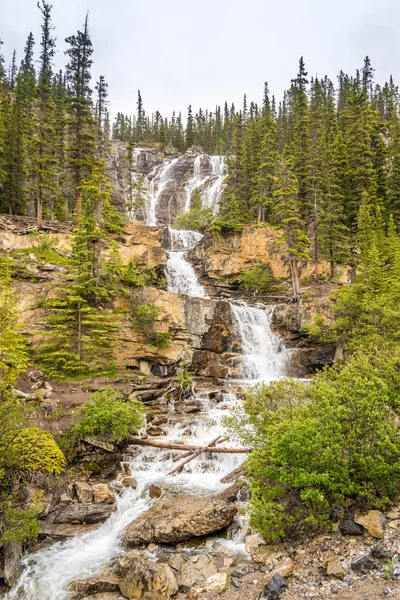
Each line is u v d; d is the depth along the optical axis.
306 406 12.49
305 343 31.41
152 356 26.55
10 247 30.91
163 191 78.56
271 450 10.50
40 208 37.66
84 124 40.31
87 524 12.63
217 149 104.19
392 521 9.53
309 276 41.81
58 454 14.42
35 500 12.41
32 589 9.91
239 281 41.38
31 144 37.91
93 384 22.00
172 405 21.70
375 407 10.47
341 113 68.56
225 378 28.66
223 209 52.66
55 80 82.81
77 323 23.62
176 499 12.94
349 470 10.03
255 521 10.16
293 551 9.68
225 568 9.70
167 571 9.38
